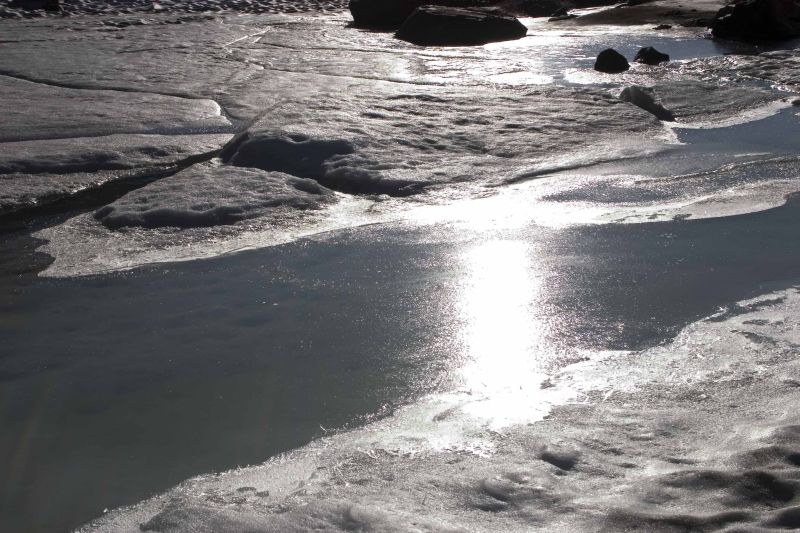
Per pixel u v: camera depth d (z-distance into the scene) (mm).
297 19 19953
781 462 2730
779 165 6828
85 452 3225
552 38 16031
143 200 6176
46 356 4008
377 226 5727
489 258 5078
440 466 2908
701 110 9102
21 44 15289
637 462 2830
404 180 6562
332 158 7059
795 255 4906
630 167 6973
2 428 3400
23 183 6816
